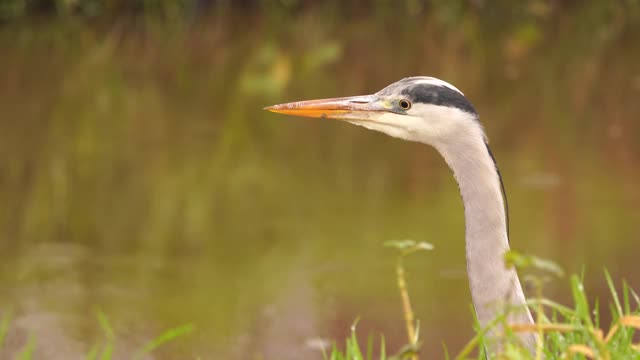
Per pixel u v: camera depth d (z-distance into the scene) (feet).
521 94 61.26
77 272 36.65
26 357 25.14
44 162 48.80
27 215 42.45
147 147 51.19
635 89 62.08
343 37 78.43
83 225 41.24
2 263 37.40
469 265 19.52
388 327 31.96
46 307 33.50
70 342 31.09
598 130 53.31
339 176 46.65
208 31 79.30
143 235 40.29
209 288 35.45
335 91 61.05
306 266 36.94
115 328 32.22
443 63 70.18
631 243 37.22
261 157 49.85
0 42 73.31
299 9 86.89
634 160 47.57
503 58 71.97
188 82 64.59
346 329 31.96
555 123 54.90
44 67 67.62
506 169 46.80
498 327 18.70
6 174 47.24
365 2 88.74
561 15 88.63
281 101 59.26
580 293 18.16
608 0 93.45
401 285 16.22
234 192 44.70
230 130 54.08
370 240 38.86
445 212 42.01
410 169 48.19
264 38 77.20
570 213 40.68
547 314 30.76
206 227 40.81
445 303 33.45
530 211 41.04
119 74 66.54
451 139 19.90
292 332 31.78
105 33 76.74
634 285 33.65
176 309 33.63
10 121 55.67
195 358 30.14
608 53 73.56
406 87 20.61
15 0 77.87
